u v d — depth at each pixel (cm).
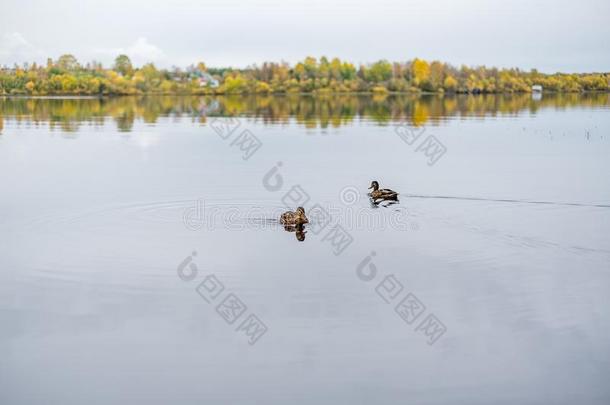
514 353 1612
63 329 1708
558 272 2078
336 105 9294
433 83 12812
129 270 2067
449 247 2303
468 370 1545
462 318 1777
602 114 7400
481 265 2134
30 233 2442
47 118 6794
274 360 1574
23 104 9044
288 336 1677
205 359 1577
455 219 2655
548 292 1930
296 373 1525
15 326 1720
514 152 4450
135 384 1481
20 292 1914
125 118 6869
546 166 3881
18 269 2080
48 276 2025
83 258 2170
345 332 1702
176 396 1440
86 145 4669
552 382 1497
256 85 12644
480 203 2917
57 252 2230
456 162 4031
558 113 7575
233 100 10544
